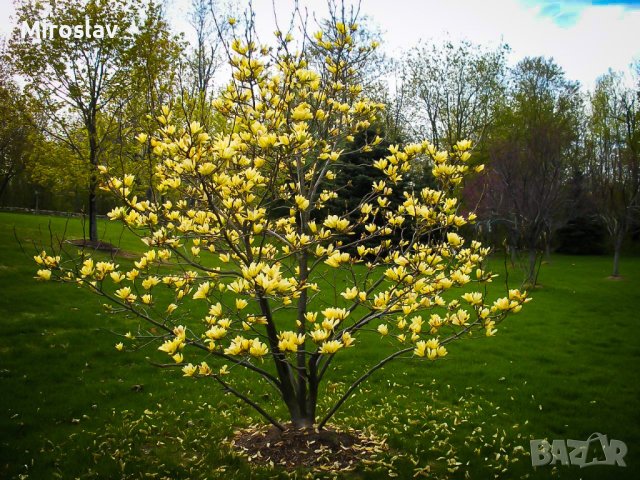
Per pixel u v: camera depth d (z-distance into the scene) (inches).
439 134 1227.9
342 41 167.9
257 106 158.9
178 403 216.1
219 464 161.6
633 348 321.4
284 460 161.6
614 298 513.0
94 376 241.3
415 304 146.9
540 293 539.2
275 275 116.6
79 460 162.4
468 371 269.3
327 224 146.9
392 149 157.2
